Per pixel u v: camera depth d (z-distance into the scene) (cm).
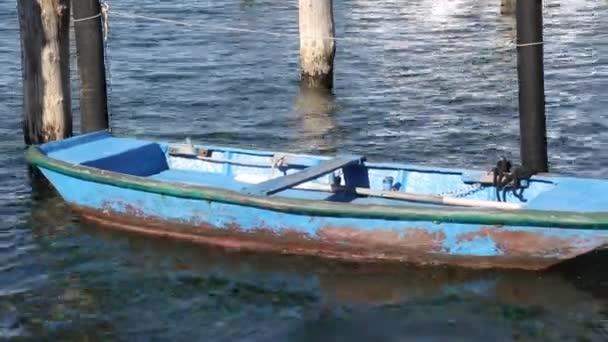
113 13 4659
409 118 2658
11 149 2267
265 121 2650
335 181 1716
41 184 2023
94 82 2020
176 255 1645
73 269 1606
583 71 3184
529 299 1449
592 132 2452
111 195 1709
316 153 2328
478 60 3475
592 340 1339
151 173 1869
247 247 1641
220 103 2864
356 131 2531
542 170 1730
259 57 3584
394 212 1495
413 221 1493
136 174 1855
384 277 1531
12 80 3130
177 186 1625
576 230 1417
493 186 1641
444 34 4038
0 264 1623
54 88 2158
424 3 4859
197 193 1608
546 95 2859
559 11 4466
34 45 2138
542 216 1421
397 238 1521
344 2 4988
